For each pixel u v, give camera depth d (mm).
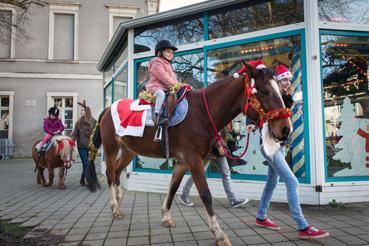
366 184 5398
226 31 6402
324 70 5500
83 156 8031
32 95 17938
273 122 3016
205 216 4770
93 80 18578
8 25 11617
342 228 3979
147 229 4141
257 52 6020
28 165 13750
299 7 5645
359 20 5699
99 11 18891
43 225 4395
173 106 3674
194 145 3541
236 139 6145
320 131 5254
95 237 3840
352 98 5641
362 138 5625
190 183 5426
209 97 3602
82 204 5812
